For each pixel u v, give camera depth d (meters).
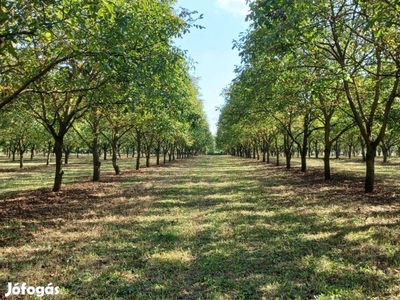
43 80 11.77
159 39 10.41
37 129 29.41
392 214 10.23
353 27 11.83
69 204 12.99
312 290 5.23
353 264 6.23
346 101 17.84
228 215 10.62
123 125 24.91
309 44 12.59
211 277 5.80
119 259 6.68
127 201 13.60
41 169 35.72
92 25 7.63
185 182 20.98
